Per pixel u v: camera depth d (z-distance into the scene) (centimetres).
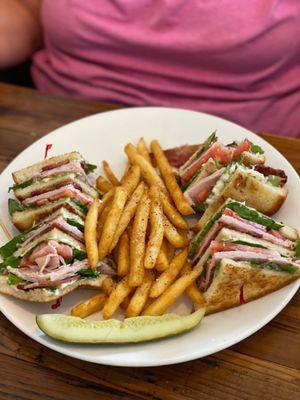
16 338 32
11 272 34
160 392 30
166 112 46
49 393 30
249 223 36
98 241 37
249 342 32
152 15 49
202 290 35
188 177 42
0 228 38
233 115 52
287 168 40
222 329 31
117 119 46
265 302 32
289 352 31
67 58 55
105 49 52
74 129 45
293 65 51
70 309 34
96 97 54
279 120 53
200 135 45
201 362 31
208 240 36
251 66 50
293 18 47
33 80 61
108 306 33
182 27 49
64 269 34
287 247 35
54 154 44
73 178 40
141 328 30
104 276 35
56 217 37
